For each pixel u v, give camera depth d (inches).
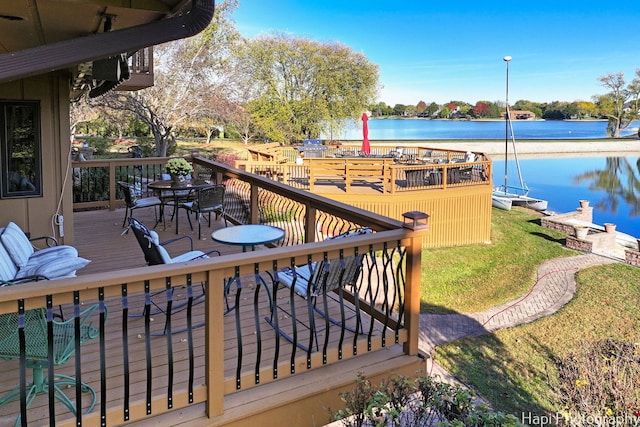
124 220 259.8
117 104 708.0
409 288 116.6
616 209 842.8
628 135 1610.5
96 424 82.7
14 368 106.2
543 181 1098.1
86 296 77.1
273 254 94.7
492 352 289.3
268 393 100.0
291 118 1059.9
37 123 191.2
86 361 108.4
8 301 70.4
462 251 517.7
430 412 98.8
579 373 209.2
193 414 91.9
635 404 183.0
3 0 97.0
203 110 756.6
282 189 187.5
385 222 123.6
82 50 101.5
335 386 104.3
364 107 1079.6
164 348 116.0
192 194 253.9
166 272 82.6
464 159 607.8
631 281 424.2
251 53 1005.2
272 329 128.0
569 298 385.1
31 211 194.9
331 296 155.2
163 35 106.0
